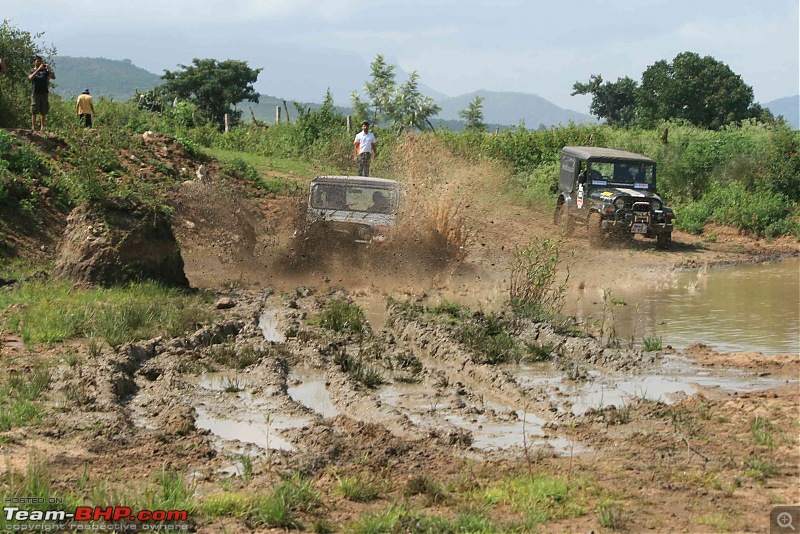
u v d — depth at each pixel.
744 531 4.98
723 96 60.41
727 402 7.61
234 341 10.12
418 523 4.91
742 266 18.20
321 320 11.12
